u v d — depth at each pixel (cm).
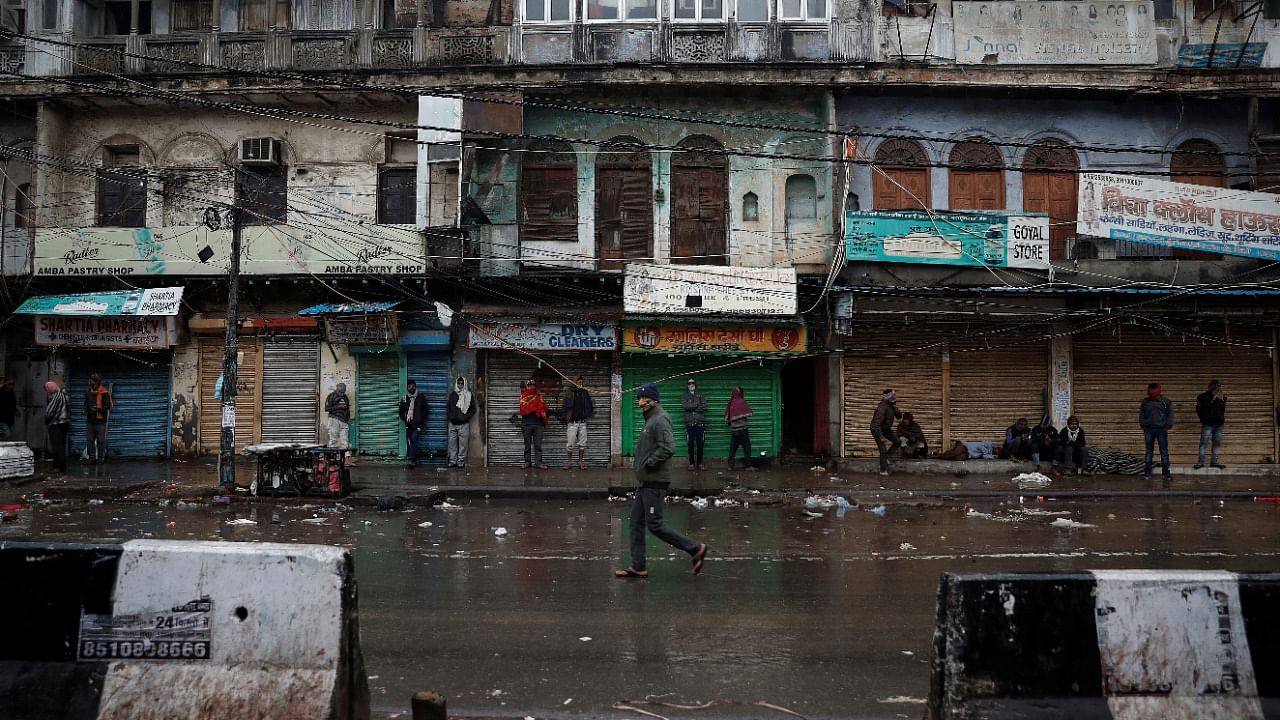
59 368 1975
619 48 1888
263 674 409
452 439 1880
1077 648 402
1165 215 1853
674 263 1928
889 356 1945
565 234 1938
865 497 1477
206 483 1521
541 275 1850
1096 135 1930
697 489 1534
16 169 1978
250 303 1964
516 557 956
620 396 1930
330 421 1903
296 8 1945
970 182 1936
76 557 429
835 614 708
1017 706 395
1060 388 1942
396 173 1970
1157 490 1573
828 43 1886
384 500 1345
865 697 521
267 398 1970
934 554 984
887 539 1091
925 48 1878
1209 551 1012
